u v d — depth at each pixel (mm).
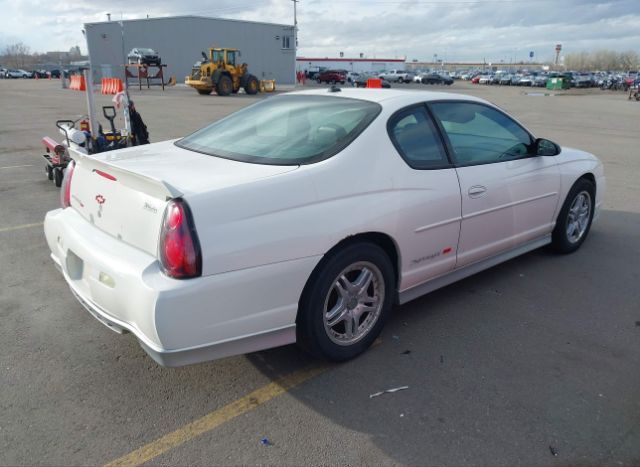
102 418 2680
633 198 7328
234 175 2785
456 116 3797
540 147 4336
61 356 3232
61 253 3201
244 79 31531
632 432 2609
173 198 2484
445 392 2910
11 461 2381
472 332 3576
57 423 2635
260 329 2725
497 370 3127
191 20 47625
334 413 2734
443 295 4160
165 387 2941
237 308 2602
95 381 2984
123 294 2553
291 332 2865
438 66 178750
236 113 4004
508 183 4000
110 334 3494
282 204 2713
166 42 47562
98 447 2479
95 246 2824
